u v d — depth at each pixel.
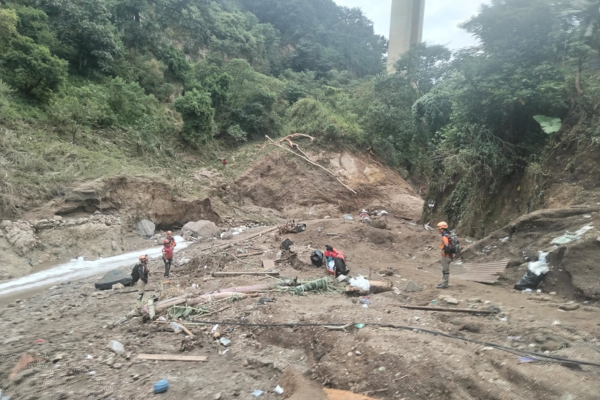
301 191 31.09
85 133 23.11
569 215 9.65
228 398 4.62
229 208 26.55
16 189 15.42
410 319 6.53
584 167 11.59
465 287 9.06
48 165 17.77
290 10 67.94
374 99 38.06
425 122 25.53
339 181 32.00
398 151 38.38
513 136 14.70
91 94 25.58
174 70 36.56
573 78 12.20
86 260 14.90
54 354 5.96
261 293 8.66
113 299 9.54
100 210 17.78
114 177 18.89
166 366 5.50
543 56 12.88
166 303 7.91
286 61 61.91
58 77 22.91
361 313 6.79
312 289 8.96
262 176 32.38
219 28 50.97
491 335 5.80
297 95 45.78
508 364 4.70
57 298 10.08
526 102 13.36
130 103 28.14
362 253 13.97
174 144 30.41
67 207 16.48
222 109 37.66
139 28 35.69
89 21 28.30
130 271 13.09
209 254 13.38
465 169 15.50
